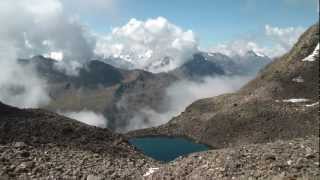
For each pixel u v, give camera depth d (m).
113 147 65.44
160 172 40.97
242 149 42.72
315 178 30.80
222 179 35.22
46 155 47.09
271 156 39.03
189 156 43.78
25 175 38.56
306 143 44.19
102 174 42.28
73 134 66.25
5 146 47.72
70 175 40.53
